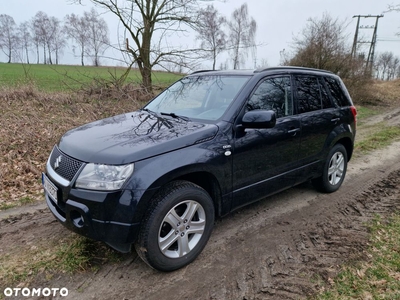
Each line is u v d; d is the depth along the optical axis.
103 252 2.94
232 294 2.44
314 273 2.68
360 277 2.61
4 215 3.73
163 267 2.60
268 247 3.11
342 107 4.49
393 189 4.73
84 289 2.48
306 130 3.77
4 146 6.04
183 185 2.63
